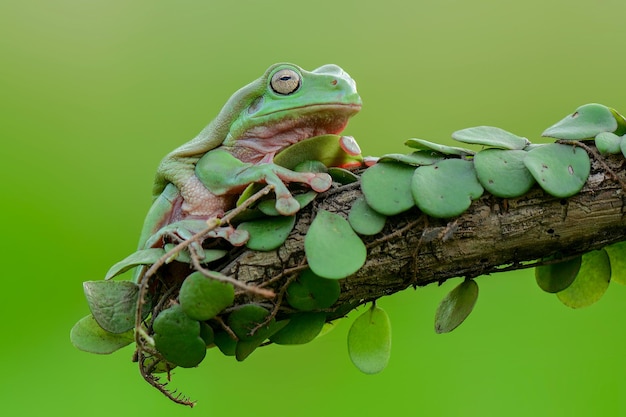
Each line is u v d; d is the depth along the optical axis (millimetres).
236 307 1163
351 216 1163
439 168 1164
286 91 1201
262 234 1165
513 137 1172
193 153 1206
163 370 1183
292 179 1171
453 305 1184
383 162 1170
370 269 1167
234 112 1205
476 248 1166
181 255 1164
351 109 1199
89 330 1181
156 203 1206
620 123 1168
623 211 1161
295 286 1163
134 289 1176
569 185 1157
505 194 1158
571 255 1174
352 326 1188
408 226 1163
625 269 1192
